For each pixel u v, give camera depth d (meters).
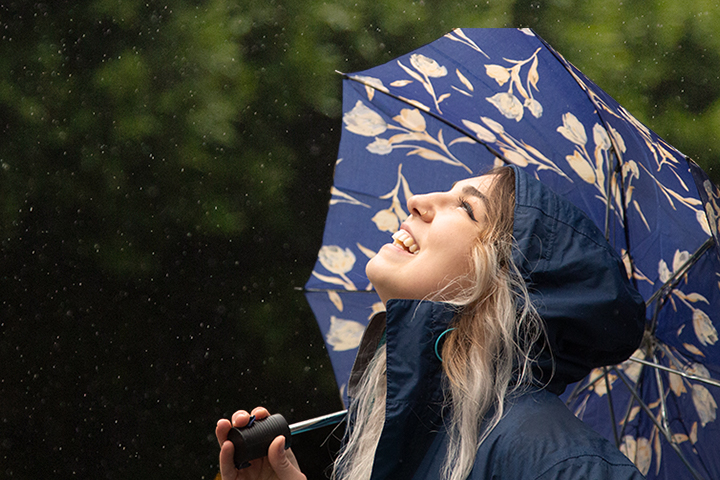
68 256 7.55
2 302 7.75
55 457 7.63
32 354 7.78
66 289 7.72
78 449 7.64
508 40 2.60
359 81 2.74
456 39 2.69
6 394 7.76
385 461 1.49
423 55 2.70
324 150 7.48
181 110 6.25
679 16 6.31
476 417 1.43
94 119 6.54
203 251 7.44
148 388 7.68
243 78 6.23
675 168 2.17
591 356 1.61
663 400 2.31
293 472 1.50
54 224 7.39
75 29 6.65
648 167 2.20
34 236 7.51
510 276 1.57
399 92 2.63
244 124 6.72
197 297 7.53
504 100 2.48
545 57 2.49
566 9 6.47
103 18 6.61
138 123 6.27
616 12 6.41
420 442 1.50
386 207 2.62
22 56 6.63
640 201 2.21
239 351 7.67
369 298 2.59
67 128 6.61
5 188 6.93
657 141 2.27
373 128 2.70
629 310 1.56
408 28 6.57
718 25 6.27
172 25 6.29
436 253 1.66
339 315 2.59
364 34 6.53
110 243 6.93
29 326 7.78
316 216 7.48
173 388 7.66
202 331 7.66
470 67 2.59
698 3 6.30
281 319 7.29
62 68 6.59
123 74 6.27
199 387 7.65
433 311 1.54
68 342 7.75
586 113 2.34
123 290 7.67
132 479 7.53
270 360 7.24
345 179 2.69
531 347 1.52
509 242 1.64
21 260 7.65
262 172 6.60
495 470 1.37
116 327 7.73
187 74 6.26
